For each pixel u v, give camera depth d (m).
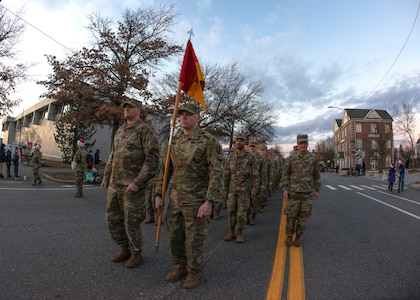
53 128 38.19
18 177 14.05
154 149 3.81
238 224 5.43
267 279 3.69
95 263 3.98
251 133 29.45
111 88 16.58
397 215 8.63
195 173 3.46
